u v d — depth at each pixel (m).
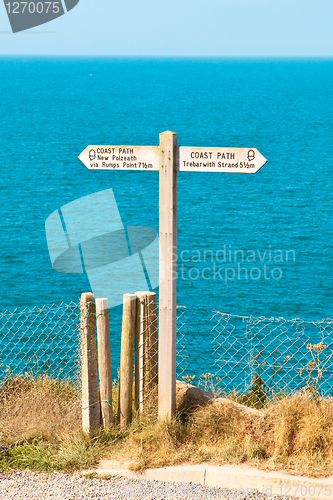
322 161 72.44
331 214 49.38
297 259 36.84
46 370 7.80
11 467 5.41
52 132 93.56
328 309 28.25
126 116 118.62
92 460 5.46
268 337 19.50
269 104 147.25
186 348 17.72
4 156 72.00
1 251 36.22
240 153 5.64
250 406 6.50
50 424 6.00
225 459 5.39
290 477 5.05
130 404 6.10
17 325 19.67
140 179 61.16
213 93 184.62
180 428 5.80
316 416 5.57
